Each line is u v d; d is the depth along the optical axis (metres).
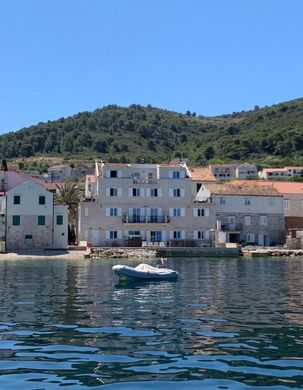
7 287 39.28
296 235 91.00
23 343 20.31
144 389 14.71
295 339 21.06
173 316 26.75
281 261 71.69
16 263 65.25
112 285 41.59
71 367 16.91
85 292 36.78
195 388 14.78
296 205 103.75
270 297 34.22
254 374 16.11
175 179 91.25
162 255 79.50
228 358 18.02
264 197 96.25
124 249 79.31
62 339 21.03
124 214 89.62
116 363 17.38
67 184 108.31
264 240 95.75
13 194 81.81
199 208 91.88
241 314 27.36
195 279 46.84
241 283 43.31
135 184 90.19
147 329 23.17
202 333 22.28
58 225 83.25
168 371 16.41
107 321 25.19
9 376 15.98
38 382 15.38
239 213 95.00
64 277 47.56
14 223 81.62
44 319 25.64
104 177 89.44
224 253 80.38
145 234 90.12
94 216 88.62
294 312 27.95
